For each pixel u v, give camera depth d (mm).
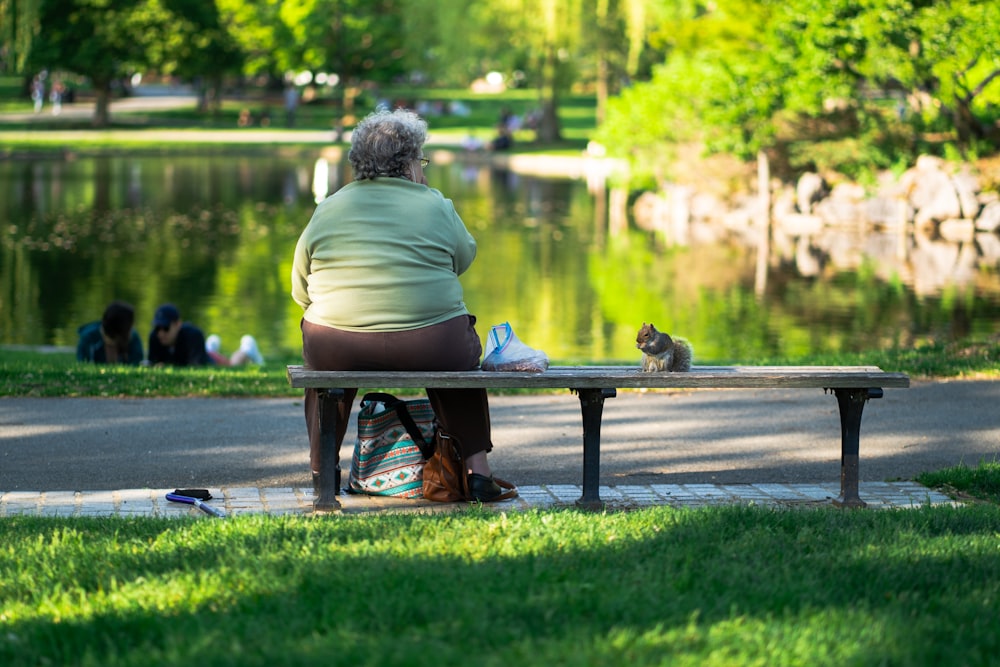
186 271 23531
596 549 4844
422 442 6289
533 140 60688
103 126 63875
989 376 10492
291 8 65812
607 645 3646
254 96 88750
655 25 43781
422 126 6051
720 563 4684
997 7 23281
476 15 53000
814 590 4324
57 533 5238
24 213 32219
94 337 12297
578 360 14750
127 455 7648
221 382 10367
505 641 3723
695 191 34438
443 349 5930
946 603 4262
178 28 64125
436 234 5918
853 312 19438
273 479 7109
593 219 33688
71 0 61000
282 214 33281
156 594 4281
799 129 33375
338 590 4211
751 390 10148
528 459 7621
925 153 33531
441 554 4766
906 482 6965
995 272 23906
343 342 5883
